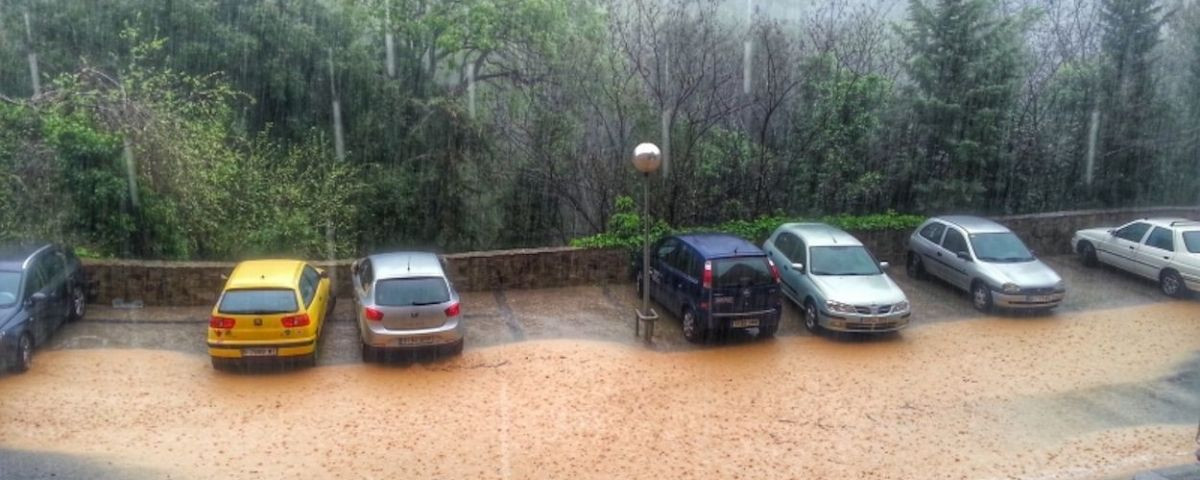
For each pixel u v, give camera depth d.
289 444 9.63
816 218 18.91
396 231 20.34
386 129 19.89
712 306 12.93
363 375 11.72
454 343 12.30
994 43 20.12
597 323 14.20
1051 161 22.80
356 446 9.62
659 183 19.59
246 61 18.39
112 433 9.72
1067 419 10.66
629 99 19.86
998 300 14.71
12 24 17.11
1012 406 11.05
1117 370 12.37
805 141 20.30
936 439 10.05
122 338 12.74
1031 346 13.38
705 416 10.62
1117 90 22.67
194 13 17.81
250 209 17.27
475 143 20.53
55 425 9.84
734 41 21.50
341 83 19.47
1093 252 18.25
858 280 14.02
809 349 13.16
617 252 16.48
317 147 18.52
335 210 18.28
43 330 12.05
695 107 20.02
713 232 15.63
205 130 16.31
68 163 14.13
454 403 10.88
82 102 14.51
